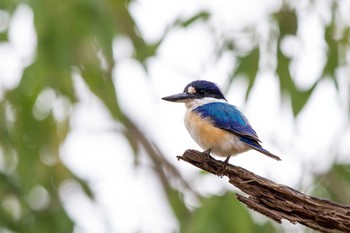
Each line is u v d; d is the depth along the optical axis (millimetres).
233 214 12398
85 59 13531
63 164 14781
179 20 13398
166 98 11734
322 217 8672
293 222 8852
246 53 13328
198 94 11727
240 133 10625
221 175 9672
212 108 10953
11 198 14969
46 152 14758
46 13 12469
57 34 12562
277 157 10445
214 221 12398
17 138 14672
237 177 9344
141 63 13562
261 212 8984
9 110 14672
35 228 14625
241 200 9047
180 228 14070
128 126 16125
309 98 13258
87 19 12570
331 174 14836
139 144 16188
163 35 13445
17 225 14719
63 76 13656
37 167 14781
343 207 8641
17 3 12500
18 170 14875
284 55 13273
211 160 9750
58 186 14859
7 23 13531
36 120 14555
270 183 8977
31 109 14461
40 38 12539
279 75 13281
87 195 14758
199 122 10828
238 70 13281
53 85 13961
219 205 12477
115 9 13742
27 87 13914
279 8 13328
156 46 13492
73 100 14367
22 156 14742
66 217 14602
